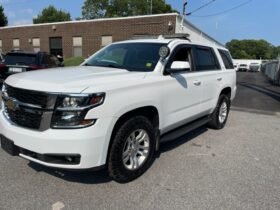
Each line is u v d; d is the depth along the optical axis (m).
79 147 2.95
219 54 6.13
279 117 8.36
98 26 23.03
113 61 4.46
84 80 3.15
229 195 3.43
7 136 3.27
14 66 10.03
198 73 5.01
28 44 27.64
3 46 29.52
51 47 26.36
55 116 2.93
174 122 4.41
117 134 3.35
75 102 2.91
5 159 4.20
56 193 3.31
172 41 4.58
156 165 4.23
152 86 3.76
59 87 2.96
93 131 2.99
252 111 9.20
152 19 20.25
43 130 2.97
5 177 3.65
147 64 4.12
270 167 4.33
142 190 3.47
